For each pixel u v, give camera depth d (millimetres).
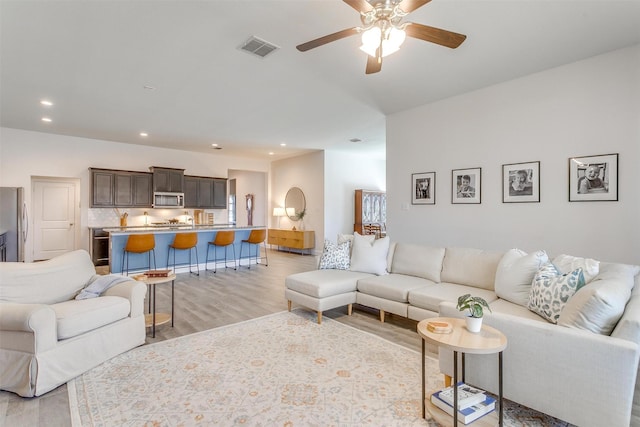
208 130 6410
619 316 1688
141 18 2635
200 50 3182
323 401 2072
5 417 1896
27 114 5277
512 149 4012
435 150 4789
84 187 7055
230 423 1855
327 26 2773
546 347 1705
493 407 1781
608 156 3326
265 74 3766
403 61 3473
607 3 2500
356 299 3740
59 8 2488
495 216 4180
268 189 10422
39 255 7004
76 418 1891
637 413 1571
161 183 7809
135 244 5230
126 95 4406
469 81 4031
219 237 6367
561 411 1660
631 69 3191
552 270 2314
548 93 3711
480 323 1826
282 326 3383
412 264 3766
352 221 9297
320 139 7230
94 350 2480
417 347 2889
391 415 1932
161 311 3867
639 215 3170
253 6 2492
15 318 2096
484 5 2510
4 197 5941
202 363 2572
